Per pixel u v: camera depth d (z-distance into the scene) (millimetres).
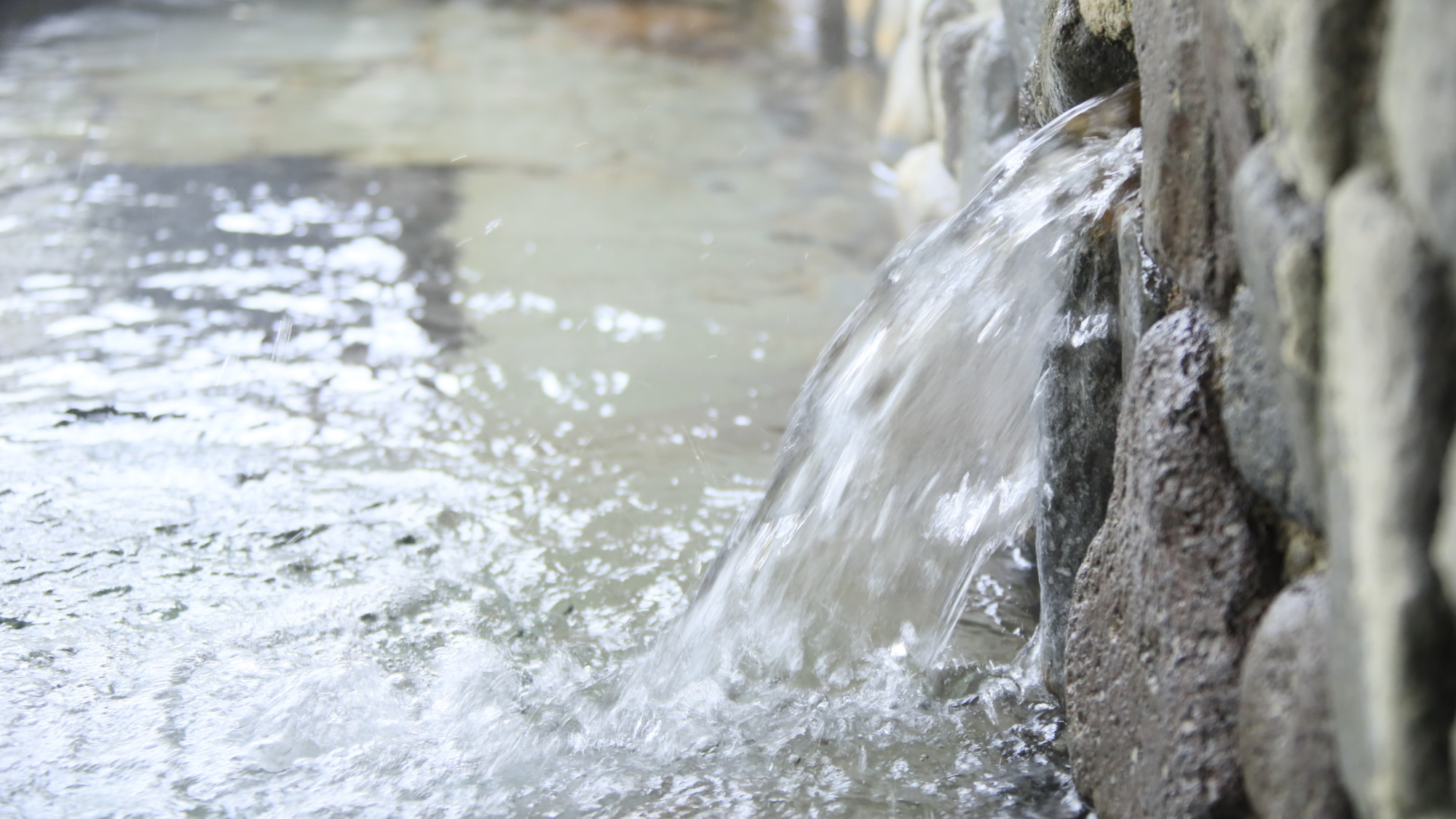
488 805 2236
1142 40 2123
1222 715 2002
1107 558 2176
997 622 2562
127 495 2771
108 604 2531
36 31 7480
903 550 2498
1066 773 2277
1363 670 1798
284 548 2666
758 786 2266
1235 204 1929
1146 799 2064
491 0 8867
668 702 2393
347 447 2926
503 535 2713
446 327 3611
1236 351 2023
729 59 7344
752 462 2910
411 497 2797
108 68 6609
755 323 3691
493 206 4680
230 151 5223
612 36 7883
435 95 6309
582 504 2789
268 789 2248
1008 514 2486
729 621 2484
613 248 4285
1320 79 1806
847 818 2221
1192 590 2041
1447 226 1724
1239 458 2018
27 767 2260
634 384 3279
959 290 2424
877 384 2479
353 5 8641
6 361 3281
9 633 2469
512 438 2986
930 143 4664
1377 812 1800
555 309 3756
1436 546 1752
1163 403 2078
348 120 5770
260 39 7488
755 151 5508
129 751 2289
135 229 4285
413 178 4973
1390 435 1767
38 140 5266
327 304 3732
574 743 2326
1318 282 1836
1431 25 1727
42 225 4289
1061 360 2316
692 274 4059
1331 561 1849
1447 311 1745
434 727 2344
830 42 7766
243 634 2486
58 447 2889
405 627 2514
